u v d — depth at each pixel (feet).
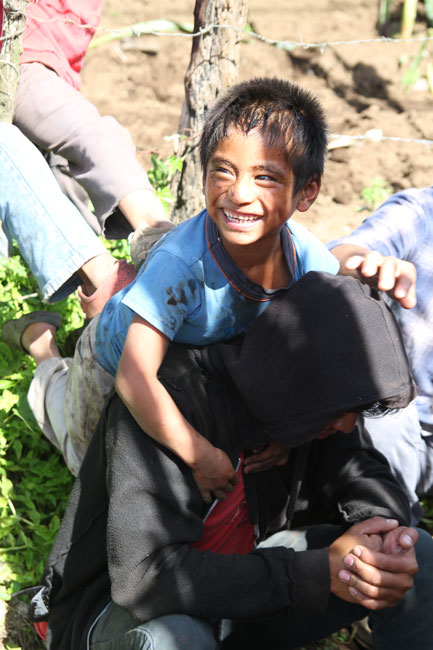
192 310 7.20
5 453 9.92
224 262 7.11
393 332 7.27
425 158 18.67
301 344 7.09
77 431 8.71
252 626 8.15
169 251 7.16
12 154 9.96
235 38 12.86
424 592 7.70
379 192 18.21
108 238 11.17
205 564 7.09
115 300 8.07
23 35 11.10
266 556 7.24
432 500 10.87
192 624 7.05
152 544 7.07
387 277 7.47
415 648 7.80
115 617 7.46
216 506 7.79
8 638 8.80
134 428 7.22
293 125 6.66
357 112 20.67
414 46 22.43
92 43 20.47
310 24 23.11
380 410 7.44
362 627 9.57
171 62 21.31
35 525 9.48
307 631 8.14
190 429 7.10
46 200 9.85
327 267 7.91
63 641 7.75
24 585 9.20
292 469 8.23
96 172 10.64
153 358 7.04
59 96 10.89
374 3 23.75
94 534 7.66
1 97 10.32
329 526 8.27
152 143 18.76
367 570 7.09
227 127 6.64
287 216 6.91
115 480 7.18
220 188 6.74
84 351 8.31
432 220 9.46
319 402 7.06
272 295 7.38
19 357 10.96
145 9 22.77
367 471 8.04
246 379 7.14
